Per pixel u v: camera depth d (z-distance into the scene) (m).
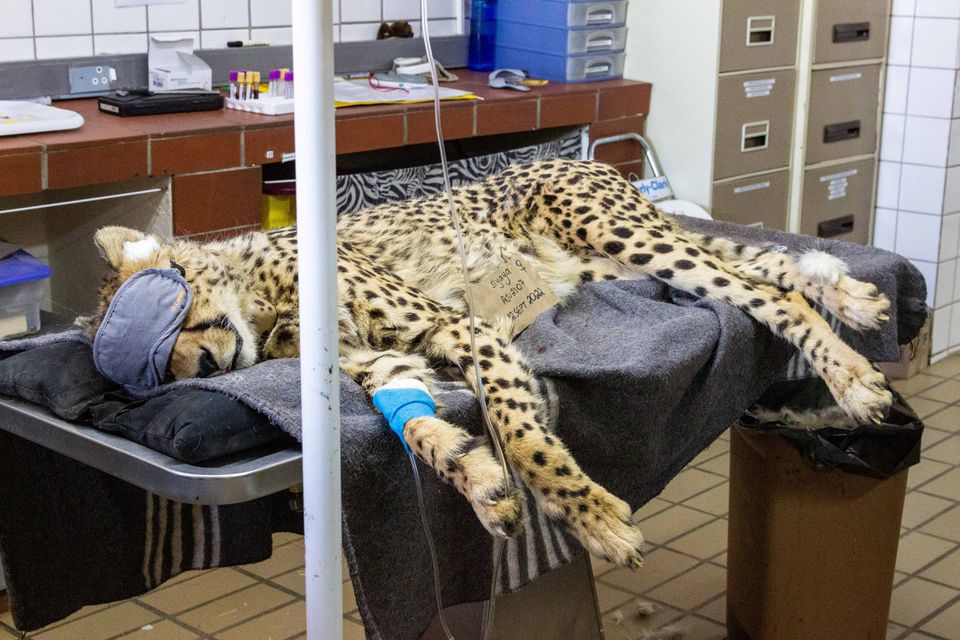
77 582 1.71
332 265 1.25
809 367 2.37
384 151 3.53
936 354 4.50
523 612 2.09
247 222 2.95
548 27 3.87
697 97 3.85
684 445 1.86
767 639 2.40
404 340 1.71
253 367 1.52
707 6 3.75
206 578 2.86
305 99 1.21
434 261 2.01
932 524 3.16
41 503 1.66
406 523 1.43
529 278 1.98
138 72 3.34
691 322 1.84
